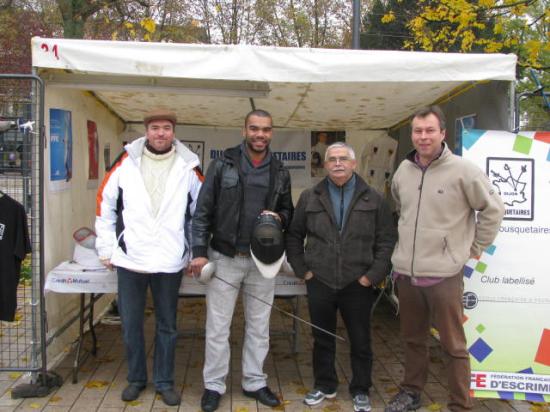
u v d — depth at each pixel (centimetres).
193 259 346
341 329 566
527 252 363
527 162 363
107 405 367
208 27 1880
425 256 331
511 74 364
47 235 399
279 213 359
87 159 500
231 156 351
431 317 357
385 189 662
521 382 362
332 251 354
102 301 587
